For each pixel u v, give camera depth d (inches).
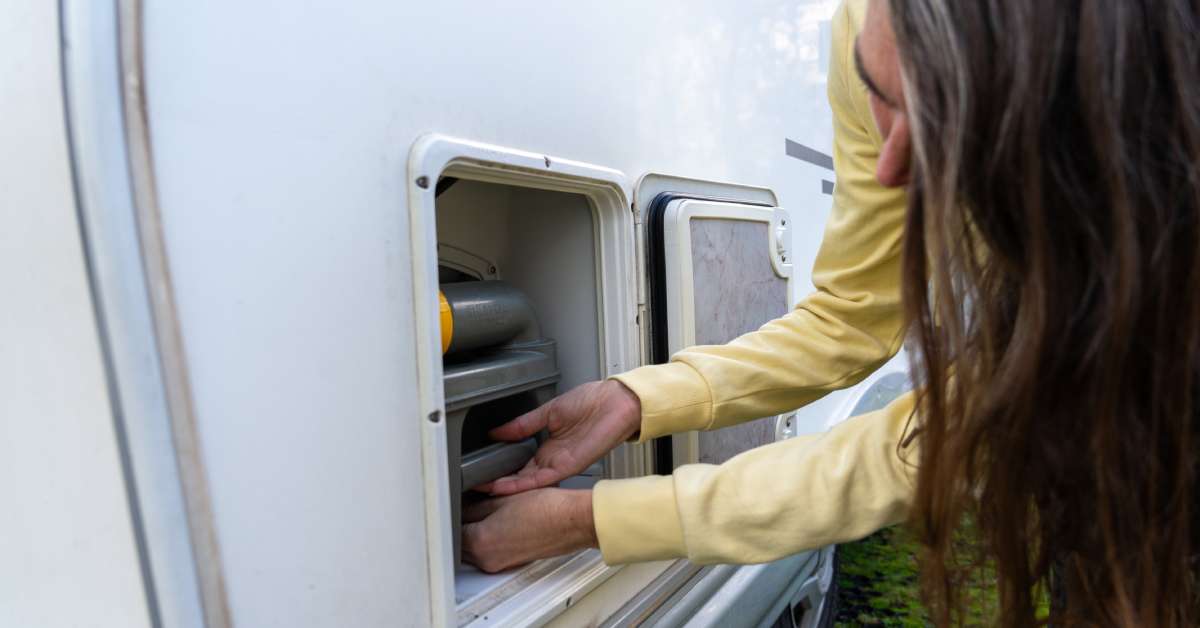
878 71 22.4
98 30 20.6
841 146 40.1
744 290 57.0
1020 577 23.5
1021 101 17.6
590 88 41.9
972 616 28.0
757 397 40.9
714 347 42.2
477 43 33.6
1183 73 17.4
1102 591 23.3
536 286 47.9
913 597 110.0
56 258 21.6
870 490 32.3
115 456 21.9
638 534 33.5
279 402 25.5
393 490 29.9
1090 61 17.1
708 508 32.9
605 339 45.6
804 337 42.0
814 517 32.0
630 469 47.3
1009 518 22.7
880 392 109.0
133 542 22.3
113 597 23.1
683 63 52.6
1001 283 22.0
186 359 22.7
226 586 24.0
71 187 20.9
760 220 59.2
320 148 26.6
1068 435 20.7
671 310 47.6
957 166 18.7
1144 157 17.8
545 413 40.6
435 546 31.8
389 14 29.2
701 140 55.4
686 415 38.9
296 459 26.1
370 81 28.5
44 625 24.3
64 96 20.6
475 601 35.6
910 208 21.5
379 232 29.0
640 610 45.8
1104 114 17.2
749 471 33.7
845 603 108.7
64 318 21.9
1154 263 18.2
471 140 33.4
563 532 35.5
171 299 22.1
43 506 23.6
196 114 22.9
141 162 21.4
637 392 38.3
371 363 28.8
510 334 42.9
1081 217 18.4
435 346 31.2
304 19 26.0
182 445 22.4
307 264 26.3
